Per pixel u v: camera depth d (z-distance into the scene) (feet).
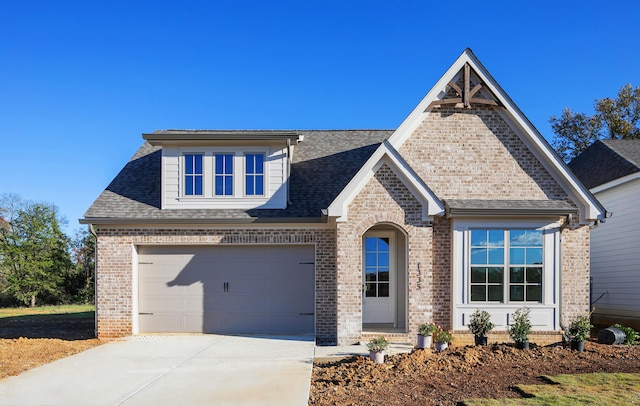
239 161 46.47
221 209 45.93
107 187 49.26
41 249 111.86
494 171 43.29
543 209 40.65
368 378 29.04
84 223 43.47
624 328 41.29
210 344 40.01
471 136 43.55
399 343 40.09
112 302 44.16
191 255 45.62
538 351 36.17
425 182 43.04
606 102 107.96
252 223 44.21
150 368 31.78
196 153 46.60
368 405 24.09
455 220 41.45
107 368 31.81
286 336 43.65
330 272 44.55
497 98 43.16
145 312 45.29
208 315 45.21
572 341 37.42
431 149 43.32
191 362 33.50
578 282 41.83
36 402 24.59
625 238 54.19
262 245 45.42
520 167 43.37
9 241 109.81
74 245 122.01
